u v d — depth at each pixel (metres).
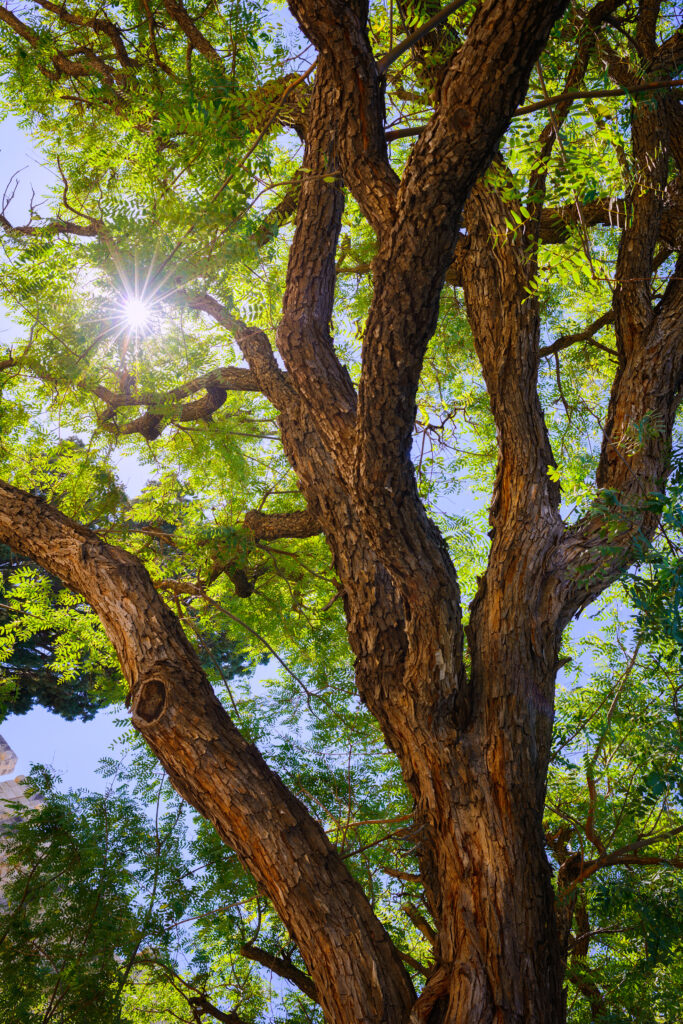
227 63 4.07
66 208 4.55
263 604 6.16
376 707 3.61
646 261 3.94
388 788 5.01
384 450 2.89
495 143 2.39
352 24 2.56
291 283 4.04
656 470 3.65
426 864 3.49
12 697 6.24
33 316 4.66
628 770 4.51
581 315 6.11
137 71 4.53
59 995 3.97
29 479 5.81
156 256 3.79
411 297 2.63
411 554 3.17
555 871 4.66
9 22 4.94
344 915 3.02
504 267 3.77
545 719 3.51
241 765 3.19
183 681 3.33
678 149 3.99
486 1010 2.94
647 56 3.79
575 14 3.43
